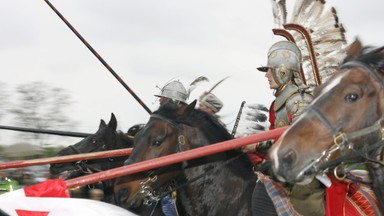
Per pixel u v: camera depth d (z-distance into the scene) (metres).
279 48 9.06
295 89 8.82
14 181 14.74
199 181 9.21
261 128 10.71
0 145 17.16
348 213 7.43
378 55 6.95
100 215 6.42
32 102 17.64
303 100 8.68
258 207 8.30
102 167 13.39
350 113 6.84
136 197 9.66
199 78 12.12
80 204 6.53
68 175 13.62
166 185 9.70
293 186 7.69
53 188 7.12
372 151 6.89
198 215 9.24
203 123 9.53
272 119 9.16
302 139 6.82
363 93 6.85
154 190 9.69
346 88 6.88
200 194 9.21
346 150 6.83
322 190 7.66
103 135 13.49
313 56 9.96
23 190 7.00
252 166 9.27
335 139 6.80
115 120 13.62
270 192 8.04
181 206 9.63
